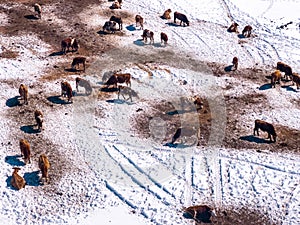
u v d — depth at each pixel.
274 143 25.06
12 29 34.69
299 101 28.58
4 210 20.70
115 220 20.38
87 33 34.69
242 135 25.59
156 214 20.70
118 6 38.62
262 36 35.62
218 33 35.78
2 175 22.34
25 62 30.98
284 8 39.84
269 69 31.72
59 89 28.55
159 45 33.56
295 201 21.53
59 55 31.95
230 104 27.98
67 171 22.86
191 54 32.81
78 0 39.88
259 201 21.55
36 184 22.03
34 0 39.41
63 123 25.89
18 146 24.20
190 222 20.33
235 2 40.50
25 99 27.09
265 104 28.17
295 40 35.16
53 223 20.14
